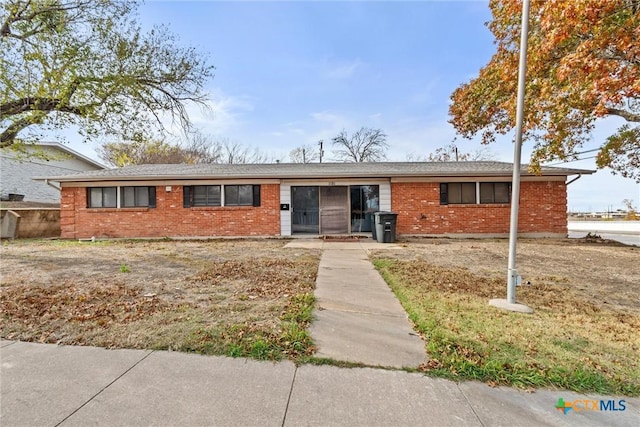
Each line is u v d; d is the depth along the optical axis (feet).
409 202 41.47
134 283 17.10
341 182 41.88
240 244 35.17
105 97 28.91
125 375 8.16
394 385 7.85
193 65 33.35
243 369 8.52
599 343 10.19
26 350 9.46
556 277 19.53
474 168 43.24
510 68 29.01
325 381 7.99
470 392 7.63
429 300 14.46
